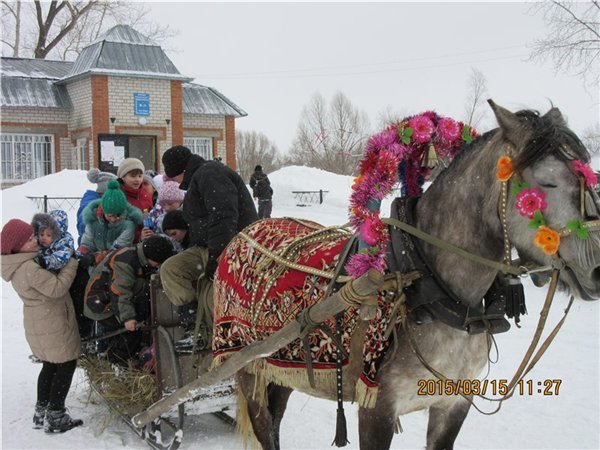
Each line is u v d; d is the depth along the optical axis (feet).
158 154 74.23
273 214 61.72
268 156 145.89
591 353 20.03
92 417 16.75
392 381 9.43
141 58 73.82
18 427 16.22
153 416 13.03
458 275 9.04
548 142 7.79
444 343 9.21
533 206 7.72
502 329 9.19
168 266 14.16
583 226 7.49
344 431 9.93
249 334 11.42
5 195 60.29
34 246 15.81
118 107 71.97
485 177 8.67
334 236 10.91
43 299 15.61
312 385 10.03
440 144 9.99
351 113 81.25
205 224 14.05
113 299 15.60
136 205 21.12
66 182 62.80
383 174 9.14
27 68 80.94
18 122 73.51
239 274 11.80
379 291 9.30
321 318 9.37
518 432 14.84
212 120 81.97
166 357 14.46
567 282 8.17
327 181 72.43
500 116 8.21
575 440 14.30
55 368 16.22
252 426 12.39
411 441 14.65
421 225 9.46
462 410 10.26
